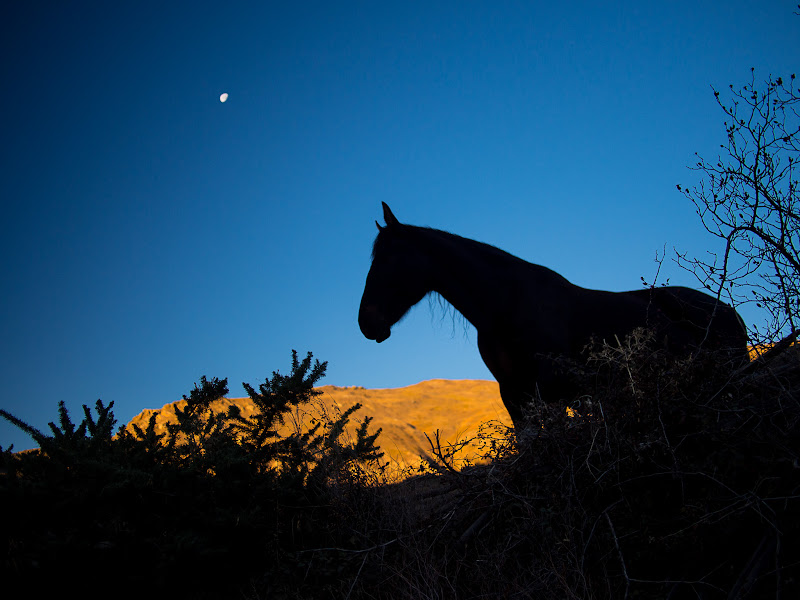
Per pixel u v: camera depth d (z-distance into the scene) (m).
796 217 2.75
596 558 2.60
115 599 2.66
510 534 2.80
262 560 3.11
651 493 2.69
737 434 2.64
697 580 2.43
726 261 2.84
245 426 3.71
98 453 3.02
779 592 2.10
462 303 4.11
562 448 2.88
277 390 3.62
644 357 2.89
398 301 4.29
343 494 3.42
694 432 2.69
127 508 2.88
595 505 2.72
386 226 4.48
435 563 2.81
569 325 3.82
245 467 3.23
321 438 3.72
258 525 3.08
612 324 3.80
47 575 2.56
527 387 3.90
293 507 3.30
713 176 2.96
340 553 3.07
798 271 2.73
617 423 2.78
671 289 4.21
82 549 2.61
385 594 2.81
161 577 2.65
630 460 2.70
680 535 2.46
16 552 2.62
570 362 3.24
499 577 2.62
